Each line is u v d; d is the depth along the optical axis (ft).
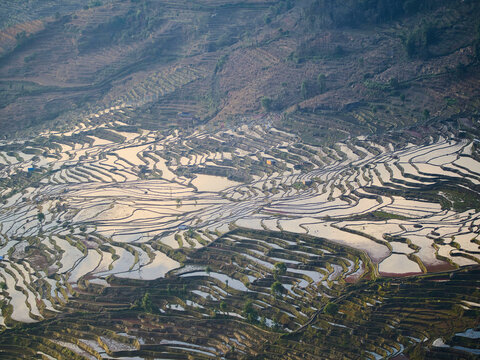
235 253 545.03
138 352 433.07
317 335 422.41
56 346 453.17
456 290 444.96
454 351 382.63
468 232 520.01
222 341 436.35
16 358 448.24
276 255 532.73
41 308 499.10
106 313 479.82
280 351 414.41
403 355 392.06
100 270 545.44
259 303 469.16
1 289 534.37
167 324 460.55
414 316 425.69
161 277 520.01
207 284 504.84
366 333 416.67
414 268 479.41
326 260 513.86
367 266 493.36
